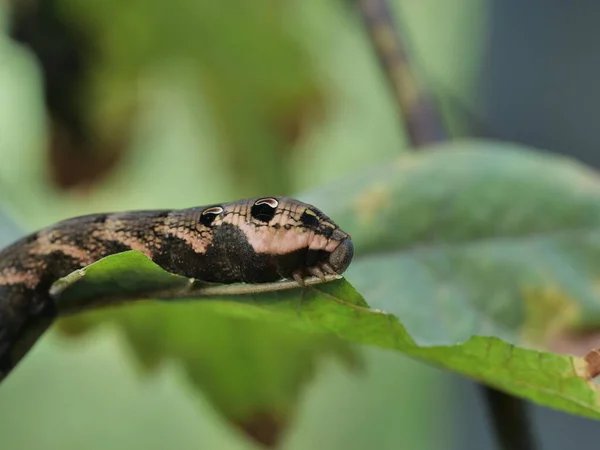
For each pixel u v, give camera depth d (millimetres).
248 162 467
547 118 434
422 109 330
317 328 281
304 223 277
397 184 304
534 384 278
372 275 299
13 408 697
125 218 287
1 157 521
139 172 541
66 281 278
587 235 306
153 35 415
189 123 469
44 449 682
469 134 419
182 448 697
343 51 591
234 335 339
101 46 401
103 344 716
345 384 740
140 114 429
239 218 280
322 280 273
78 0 387
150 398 717
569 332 302
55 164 417
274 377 344
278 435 345
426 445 672
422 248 303
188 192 588
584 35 419
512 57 438
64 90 403
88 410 704
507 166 309
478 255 303
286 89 451
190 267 284
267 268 279
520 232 306
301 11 452
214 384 343
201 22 423
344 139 618
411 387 707
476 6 538
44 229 288
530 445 298
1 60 524
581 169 312
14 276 284
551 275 303
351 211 302
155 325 339
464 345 276
